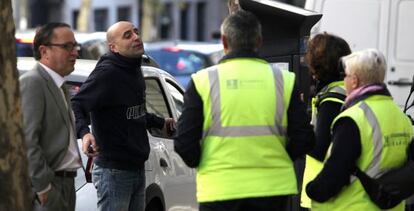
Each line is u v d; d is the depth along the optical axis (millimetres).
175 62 42688
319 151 13031
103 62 14859
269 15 17141
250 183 11758
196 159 11922
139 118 15156
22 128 11117
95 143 14336
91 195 14969
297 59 17141
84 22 90875
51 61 13156
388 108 12133
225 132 11789
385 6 23859
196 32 118250
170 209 17141
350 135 11859
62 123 13109
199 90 11836
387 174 12047
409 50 23891
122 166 14891
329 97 13141
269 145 11883
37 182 12570
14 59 10953
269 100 11898
